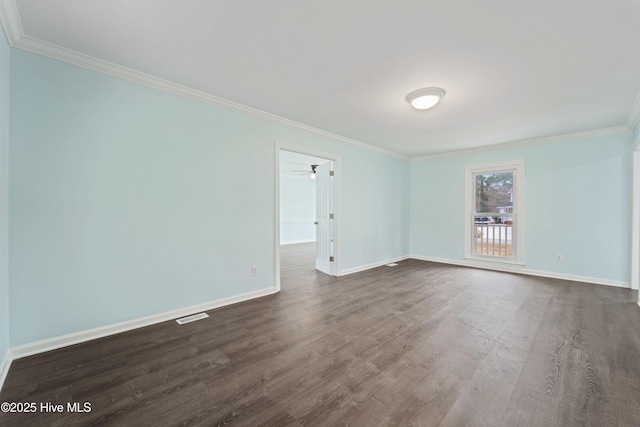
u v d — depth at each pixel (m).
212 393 1.66
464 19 1.76
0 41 1.71
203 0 1.60
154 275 2.65
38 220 2.07
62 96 2.16
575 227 4.29
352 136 4.44
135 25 1.83
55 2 1.62
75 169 2.22
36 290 2.07
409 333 2.46
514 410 1.52
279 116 3.53
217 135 3.08
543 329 2.54
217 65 2.34
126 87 2.46
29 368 1.89
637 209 3.77
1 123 1.75
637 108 3.11
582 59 2.19
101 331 2.36
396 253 5.93
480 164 5.28
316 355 2.10
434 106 3.15
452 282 4.21
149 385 1.73
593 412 1.50
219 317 2.82
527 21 1.76
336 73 2.45
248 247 3.38
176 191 2.78
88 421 1.44
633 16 1.69
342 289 3.85
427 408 1.54
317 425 1.41
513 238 4.91
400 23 1.80
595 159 4.12
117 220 2.43
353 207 4.90
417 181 6.21
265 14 1.72
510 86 2.66
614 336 2.40
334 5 1.64
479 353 2.12
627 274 3.90
